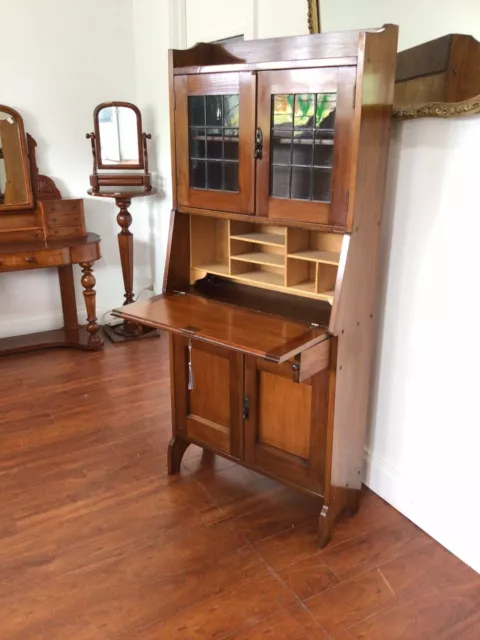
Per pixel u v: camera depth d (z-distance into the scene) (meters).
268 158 1.77
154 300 2.08
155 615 1.67
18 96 3.42
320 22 2.16
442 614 1.68
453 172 1.71
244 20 2.70
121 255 3.69
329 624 1.64
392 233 1.96
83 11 3.49
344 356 1.82
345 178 1.62
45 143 3.56
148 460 2.45
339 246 1.94
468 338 1.75
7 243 3.35
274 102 1.72
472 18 1.69
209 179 1.97
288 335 1.75
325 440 1.87
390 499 2.16
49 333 3.80
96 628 1.63
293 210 1.76
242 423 2.08
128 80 3.74
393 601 1.72
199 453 2.52
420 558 1.90
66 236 3.53
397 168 1.89
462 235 1.71
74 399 2.98
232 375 2.05
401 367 2.02
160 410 2.87
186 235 2.18
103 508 2.14
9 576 1.81
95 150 3.48
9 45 3.33
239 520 2.08
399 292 1.98
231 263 2.12
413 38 1.88
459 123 1.66
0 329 3.72
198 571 1.84
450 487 1.90
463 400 1.80
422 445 1.99
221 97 1.84
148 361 3.47
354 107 1.55
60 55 3.48
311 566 1.86
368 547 1.95
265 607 1.70
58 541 1.96
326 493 1.92
